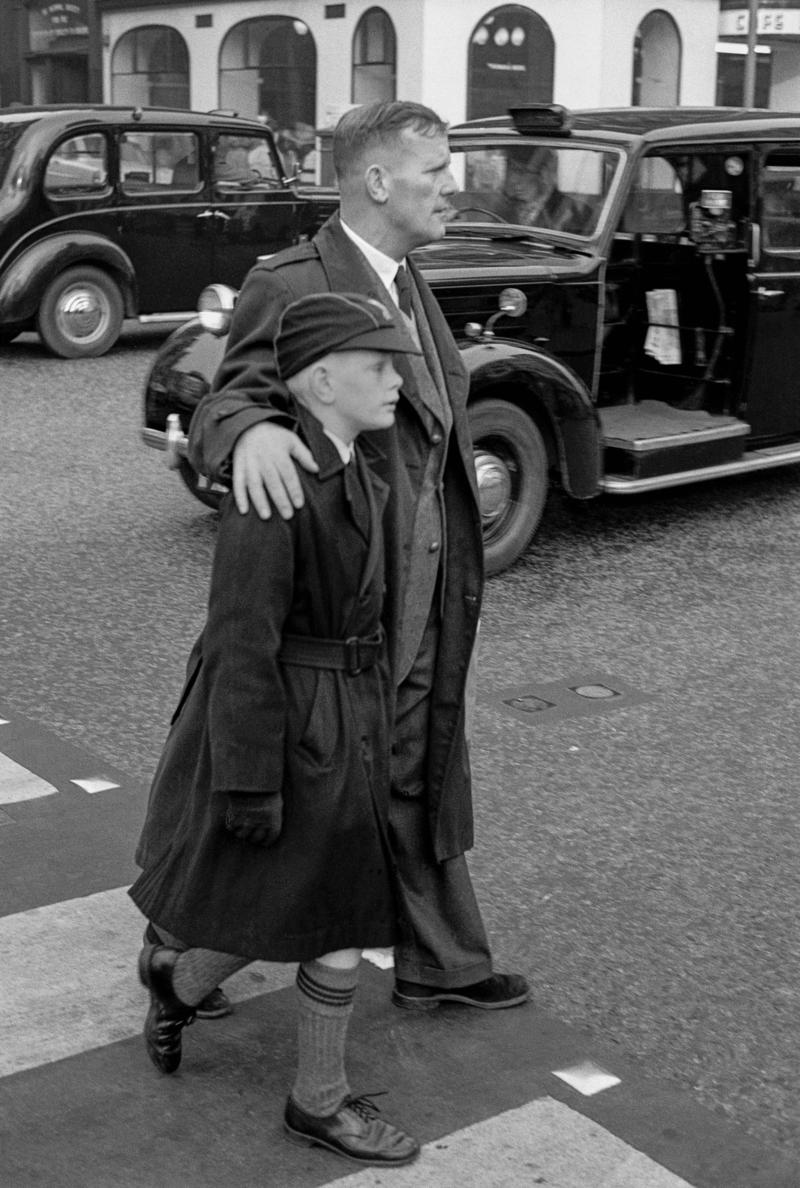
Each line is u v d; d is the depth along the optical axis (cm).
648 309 820
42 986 360
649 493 881
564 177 791
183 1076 328
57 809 456
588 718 546
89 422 1027
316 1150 304
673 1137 313
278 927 280
